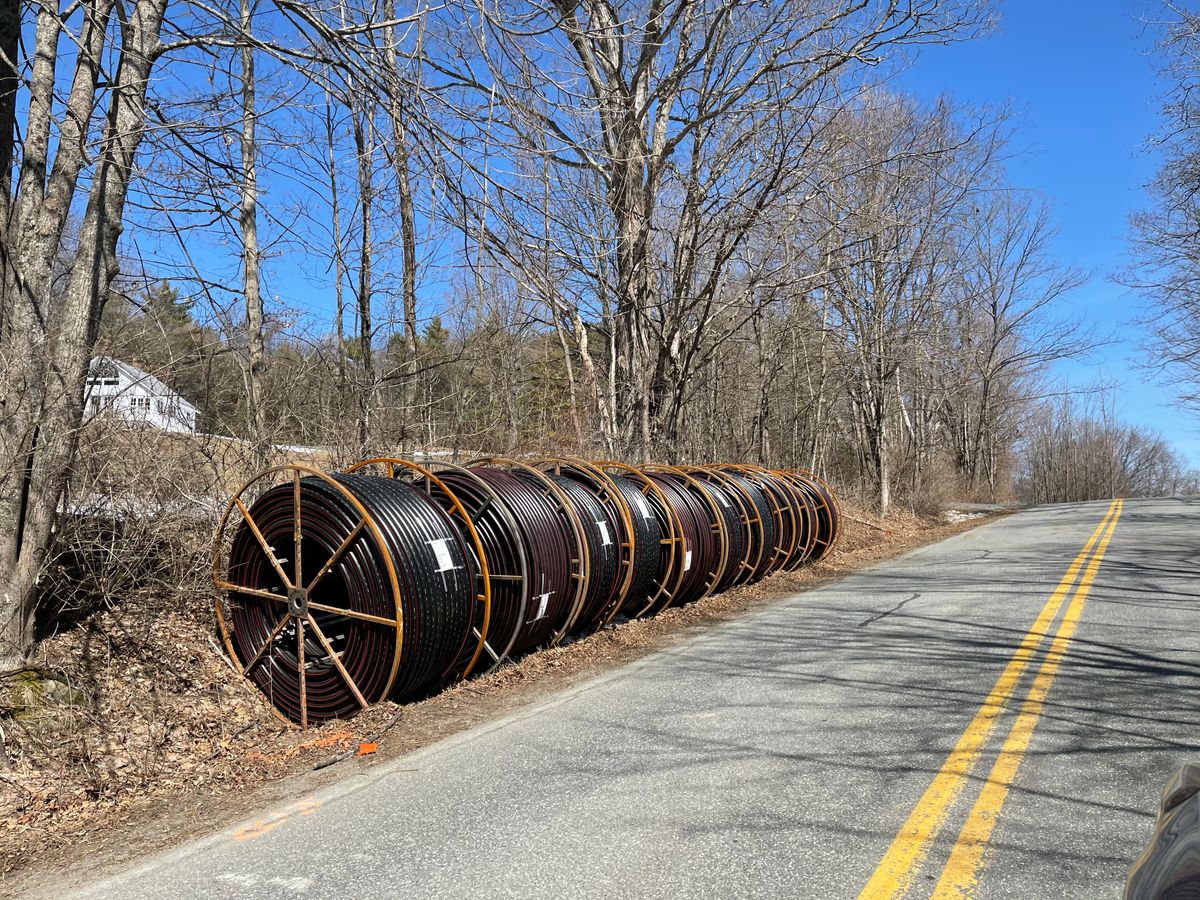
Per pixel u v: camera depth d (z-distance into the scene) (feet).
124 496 24.93
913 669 22.58
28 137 20.42
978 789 14.06
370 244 41.37
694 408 73.15
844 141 48.75
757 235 54.54
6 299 20.67
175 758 18.97
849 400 103.76
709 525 36.42
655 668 24.72
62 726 18.88
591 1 35.88
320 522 21.52
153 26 23.00
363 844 13.09
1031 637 25.53
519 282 40.96
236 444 31.68
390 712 20.57
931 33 42.14
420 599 20.70
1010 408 182.91
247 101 32.48
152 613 24.86
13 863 13.50
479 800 14.73
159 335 28.91
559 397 65.41
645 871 11.62
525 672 24.81
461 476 25.82
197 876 12.33
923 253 83.20
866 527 71.20
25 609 20.10
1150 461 277.44
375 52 21.38
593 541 27.91
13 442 19.40
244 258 34.91
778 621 31.35
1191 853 5.08
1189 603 29.84
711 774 15.38
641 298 50.93
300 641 21.83
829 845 12.19
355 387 38.52
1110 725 17.16
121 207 22.97
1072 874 11.10
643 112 44.88
